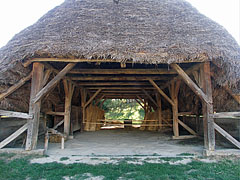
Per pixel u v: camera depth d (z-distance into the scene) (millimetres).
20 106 5238
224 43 4203
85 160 3723
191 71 5129
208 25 4723
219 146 5199
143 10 5215
